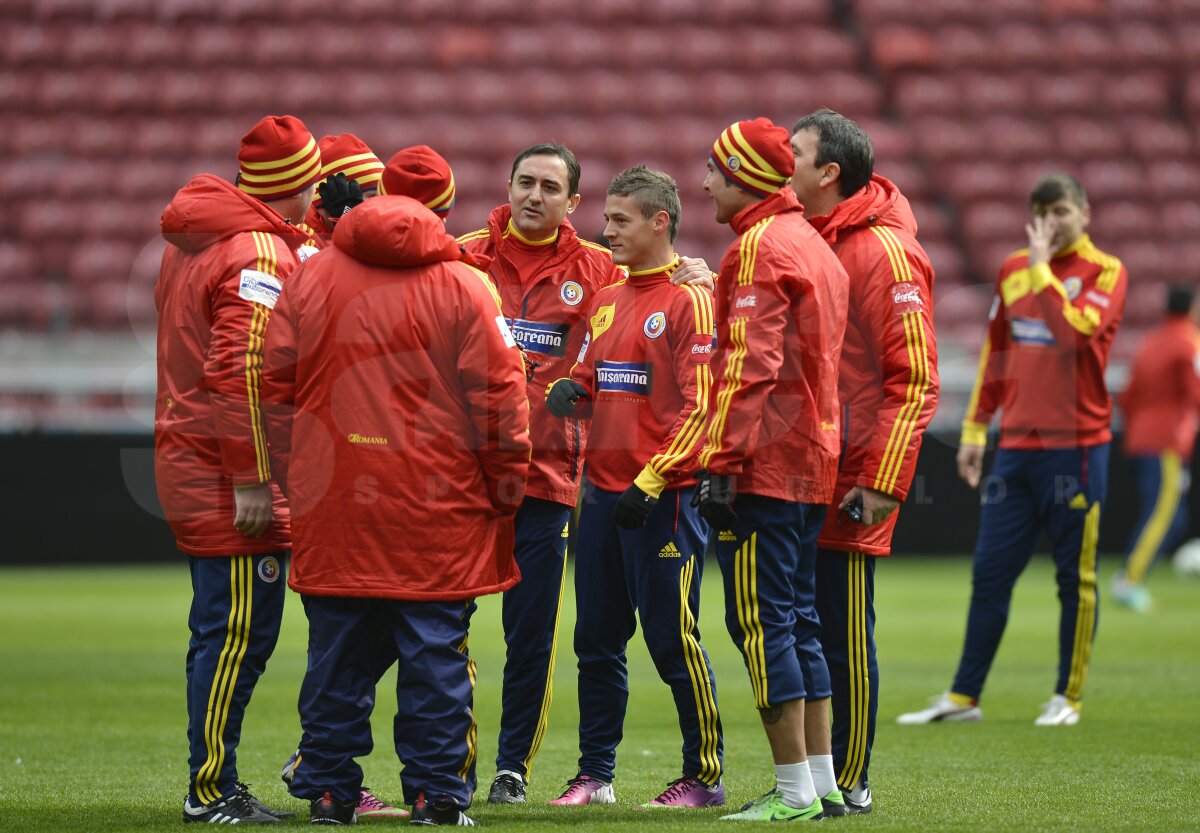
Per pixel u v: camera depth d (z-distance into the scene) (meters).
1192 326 40.81
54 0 68.69
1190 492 50.62
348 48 68.31
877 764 18.31
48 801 15.63
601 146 65.25
